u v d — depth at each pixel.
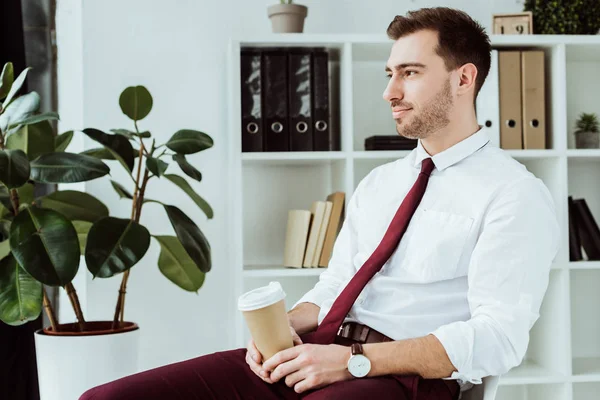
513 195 1.75
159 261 2.76
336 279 2.07
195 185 3.00
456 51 1.87
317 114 2.80
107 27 2.96
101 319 2.95
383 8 3.08
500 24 2.88
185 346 3.00
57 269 2.22
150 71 2.98
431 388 1.69
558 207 2.78
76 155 2.38
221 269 3.01
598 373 2.75
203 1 3.01
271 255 3.03
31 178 2.30
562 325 2.74
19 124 2.35
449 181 1.87
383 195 2.03
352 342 1.85
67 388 2.46
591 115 2.94
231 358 1.82
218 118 3.01
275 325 1.66
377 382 1.63
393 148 2.80
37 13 3.17
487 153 1.88
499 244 1.70
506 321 1.65
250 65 2.77
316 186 3.05
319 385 1.64
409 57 1.87
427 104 1.86
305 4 3.05
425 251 1.82
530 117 2.80
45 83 3.18
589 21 2.88
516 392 3.06
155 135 2.98
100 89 2.96
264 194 3.03
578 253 2.83
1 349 2.83
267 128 2.78
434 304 1.80
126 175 2.97
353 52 2.90
